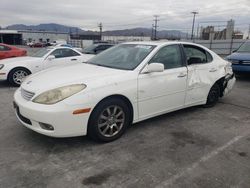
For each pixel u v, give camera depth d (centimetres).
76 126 325
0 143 354
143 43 454
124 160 314
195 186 265
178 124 439
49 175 279
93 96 330
